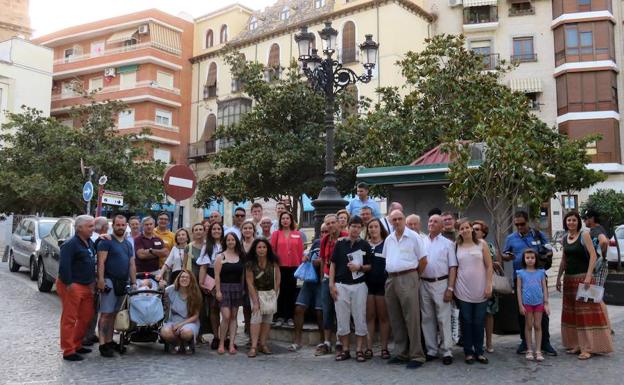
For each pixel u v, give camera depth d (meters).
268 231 8.85
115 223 7.74
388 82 28.75
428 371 6.56
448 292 6.93
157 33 37.59
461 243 7.04
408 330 6.83
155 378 6.27
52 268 12.30
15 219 27.02
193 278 7.86
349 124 20.42
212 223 8.27
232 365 6.98
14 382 6.06
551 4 30.98
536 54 30.81
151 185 26.42
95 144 25.56
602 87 29.05
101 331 7.47
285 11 35.19
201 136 38.16
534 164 8.58
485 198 8.54
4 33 40.97
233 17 37.91
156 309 7.59
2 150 25.22
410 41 29.92
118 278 7.59
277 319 8.86
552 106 30.44
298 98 19.98
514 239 7.77
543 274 7.14
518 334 8.47
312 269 8.00
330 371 6.66
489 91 17.08
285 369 6.76
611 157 28.47
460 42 17.97
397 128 17.42
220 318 8.05
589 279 7.05
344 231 7.82
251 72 20.94
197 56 38.84
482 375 6.34
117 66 38.00
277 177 20.08
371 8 29.69
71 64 39.31
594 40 29.41
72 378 6.25
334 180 10.12
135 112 37.09
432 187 10.98
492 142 8.15
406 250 6.87
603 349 7.04
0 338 8.24
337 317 7.30
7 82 34.34
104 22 38.91
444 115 16.95
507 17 31.42
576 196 28.27
